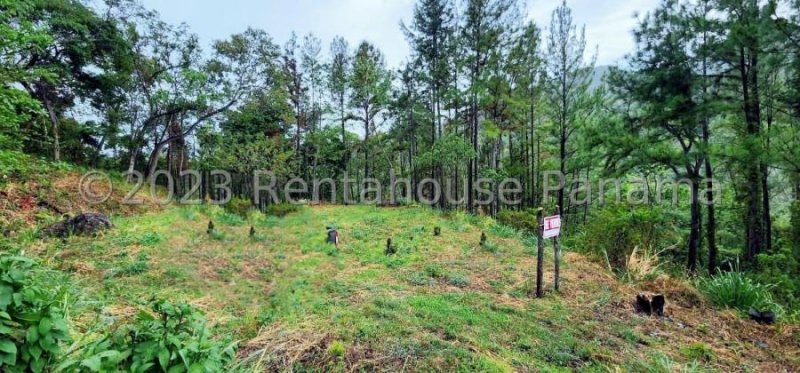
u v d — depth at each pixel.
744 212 9.50
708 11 8.32
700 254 10.96
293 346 2.98
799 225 6.84
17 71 5.21
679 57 8.71
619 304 4.28
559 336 3.42
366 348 3.03
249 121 18.22
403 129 20.03
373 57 20.14
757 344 3.45
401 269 5.63
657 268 5.40
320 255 6.45
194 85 15.29
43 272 3.33
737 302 4.33
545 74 12.99
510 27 13.15
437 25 15.06
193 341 1.63
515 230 9.05
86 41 11.95
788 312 4.46
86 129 14.45
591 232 7.18
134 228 6.93
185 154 19.20
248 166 16.42
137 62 14.61
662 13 9.00
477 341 3.22
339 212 12.91
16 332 1.39
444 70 14.96
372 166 21.28
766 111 8.96
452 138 13.86
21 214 6.58
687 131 9.53
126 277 4.45
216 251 6.21
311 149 21.80
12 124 4.89
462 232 8.45
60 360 1.58
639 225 6.58
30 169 6.60
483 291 4.69
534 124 15.34
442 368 2.79
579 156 12.48
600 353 3.12
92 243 5.59
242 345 2.99
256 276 5.11
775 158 6.79
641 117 10.12
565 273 5.38
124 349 1.52
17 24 5.89
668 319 3.94
